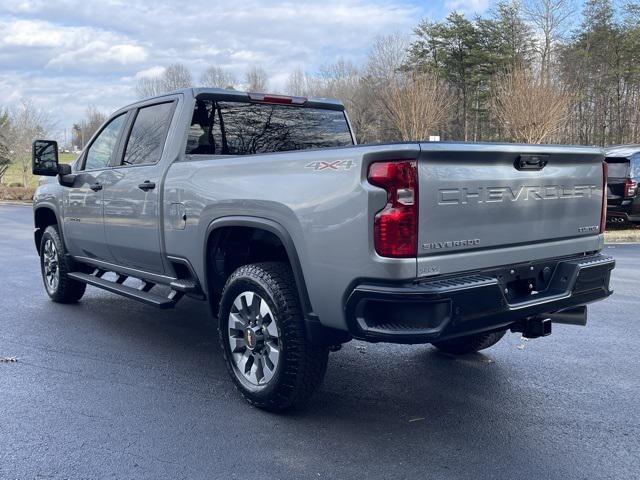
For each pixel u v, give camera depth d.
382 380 4.70
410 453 3.51
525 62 36.91
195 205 4.48
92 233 5.95
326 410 4.12
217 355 5.29
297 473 3.28
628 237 13.71
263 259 4.52
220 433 3.75
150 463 3.38
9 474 3.25
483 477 3.25
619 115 39.38
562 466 3.37
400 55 49.41
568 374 4.82
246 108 5.26
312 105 5.66
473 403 4.25
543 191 3.92
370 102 43.34
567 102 24.22
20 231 15.44
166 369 4.91
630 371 4.89
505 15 46.97
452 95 41.09
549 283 4.07
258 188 3.93
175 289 4.97
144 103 5.46
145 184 5.02
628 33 40.03
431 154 3.28
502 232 3.69
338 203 3.43
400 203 3.24
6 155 35.97
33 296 7.55
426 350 5.48
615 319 6.51
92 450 3.52
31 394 4.36
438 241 3.36
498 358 5.23
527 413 4.07
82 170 6.26
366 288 3.31
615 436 3.73
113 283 5.85
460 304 3.31
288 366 3.83
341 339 3.72
